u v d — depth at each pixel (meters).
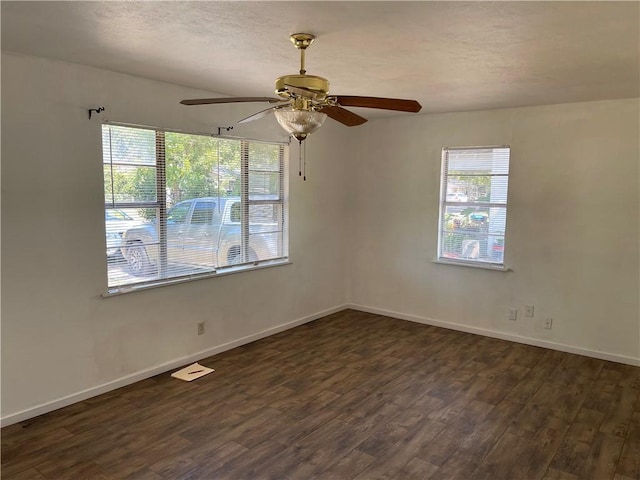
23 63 2.82
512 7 1.97
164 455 2.65
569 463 2.62
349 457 2.66
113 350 3.45
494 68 2.98
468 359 4.19
